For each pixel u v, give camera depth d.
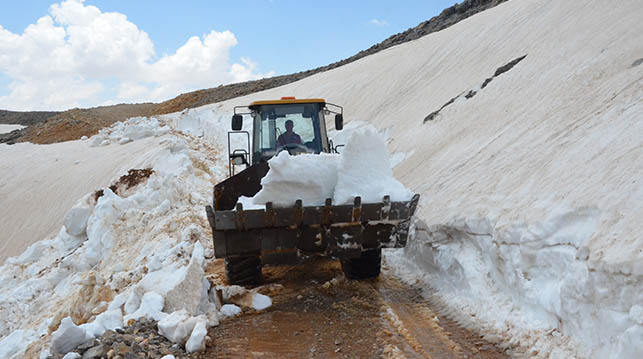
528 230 4.03
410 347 3.80
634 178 3.61
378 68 26.09
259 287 5.46
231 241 4.80
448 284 5.20
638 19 8.44
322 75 36.31
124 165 22.69
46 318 6.95
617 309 2.89
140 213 8.95
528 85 9.64
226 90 60.97
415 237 6.38
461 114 11.52
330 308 4.84
